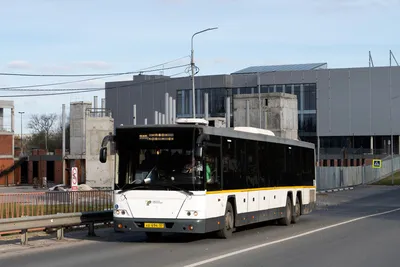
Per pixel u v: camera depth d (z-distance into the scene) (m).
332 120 98.19
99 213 20.84
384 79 96.38
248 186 21.02
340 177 72.62
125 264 13.66
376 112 96.75
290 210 25.77
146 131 17.88
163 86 103.12
